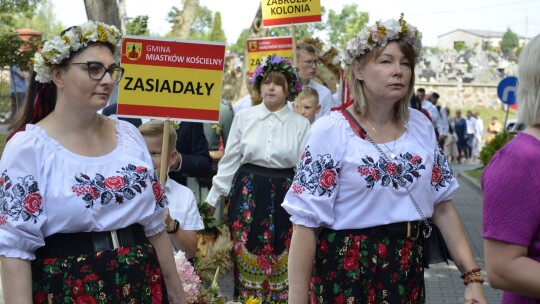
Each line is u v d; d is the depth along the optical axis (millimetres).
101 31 3375
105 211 3328
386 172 3695
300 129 6773
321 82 11672
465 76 54062
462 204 16688
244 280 6785
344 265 3697
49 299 3252
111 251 3320
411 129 3814
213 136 8867
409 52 3742
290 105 8898
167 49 5695
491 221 3002
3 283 3213
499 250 2988
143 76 5684
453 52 54562
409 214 3697
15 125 3525
